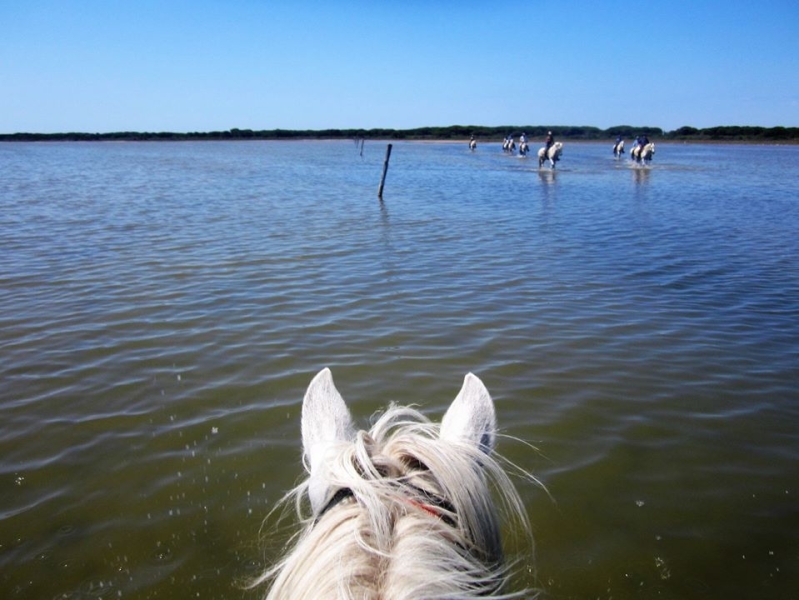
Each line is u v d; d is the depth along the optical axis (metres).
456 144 106.44
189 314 7.37
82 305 7.70
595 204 20.00
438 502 1.33
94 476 4.00
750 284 9.20
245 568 3.17
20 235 12.82
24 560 3.24
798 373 5.73
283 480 3.96
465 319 7.33
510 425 4.77
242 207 18.27
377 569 1.14
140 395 5.17
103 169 36.75
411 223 15.31
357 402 5.09
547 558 3.30
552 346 6.42
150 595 3.01
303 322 7.12
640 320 7.35
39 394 5.17
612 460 4.27
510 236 13.52
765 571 3.23
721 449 4.42
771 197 22.41
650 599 3.04
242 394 5.21
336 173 34.31
